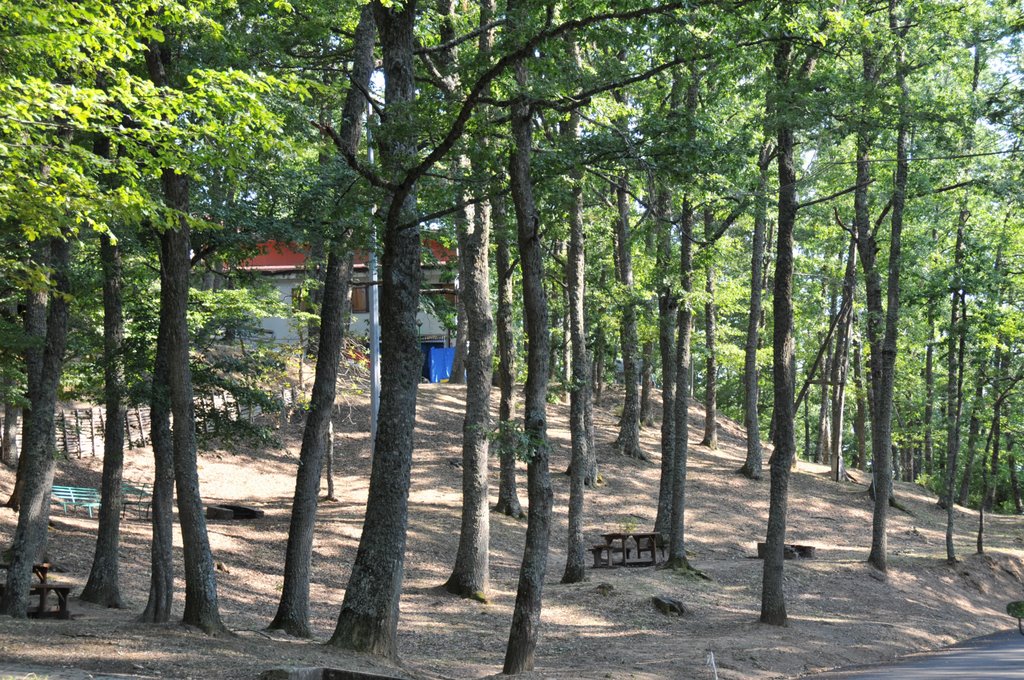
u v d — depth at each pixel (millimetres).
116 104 13055
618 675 14680
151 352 17859
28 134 11602
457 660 17312
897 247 28406
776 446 21219
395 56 15391
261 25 16328
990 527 39062
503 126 15688
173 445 14477
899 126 19672
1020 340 33062
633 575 25234
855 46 19609
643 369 45656
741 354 44469
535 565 13875
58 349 16812
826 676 16391
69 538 23859
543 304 14117
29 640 11781
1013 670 15359
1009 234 30234
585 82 15242
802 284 48625
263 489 32094
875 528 27953
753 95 19734
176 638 12945
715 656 17297
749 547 32062
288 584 17141
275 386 34781
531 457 13992
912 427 52562
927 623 23453
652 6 13734
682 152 14500
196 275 24656
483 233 23453
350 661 13258
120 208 12203
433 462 34969
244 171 16438
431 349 50219
